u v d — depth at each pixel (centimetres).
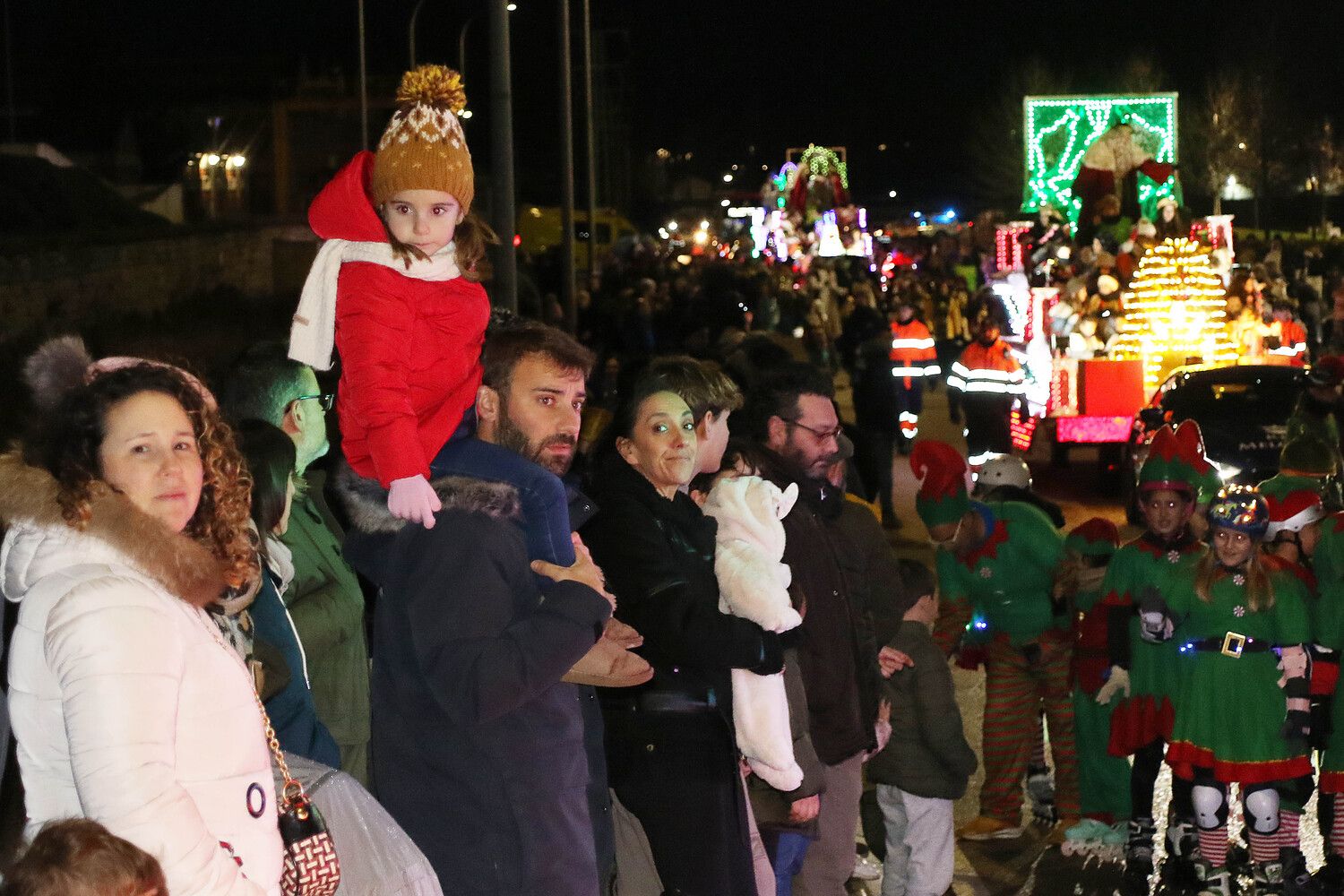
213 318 3328
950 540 694
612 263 4197
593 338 2573
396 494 341
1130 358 1655
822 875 518
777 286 3812
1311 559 679
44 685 270
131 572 274
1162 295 1655
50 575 272
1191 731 616
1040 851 683
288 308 3834
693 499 481
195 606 283
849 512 577
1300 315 2753
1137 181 2389
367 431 345
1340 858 624
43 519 274
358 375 344
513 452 374
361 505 356
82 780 261
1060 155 3475
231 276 3934
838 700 498
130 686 264
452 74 360
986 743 698
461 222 370
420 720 357
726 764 423
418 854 331
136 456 282
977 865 667
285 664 362
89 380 291
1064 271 2066
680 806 415
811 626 489
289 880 301
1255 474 1332
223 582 292
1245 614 607
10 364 1938
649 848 420
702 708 421
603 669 373
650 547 418
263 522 383
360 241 353
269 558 378
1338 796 623
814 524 505
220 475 302
